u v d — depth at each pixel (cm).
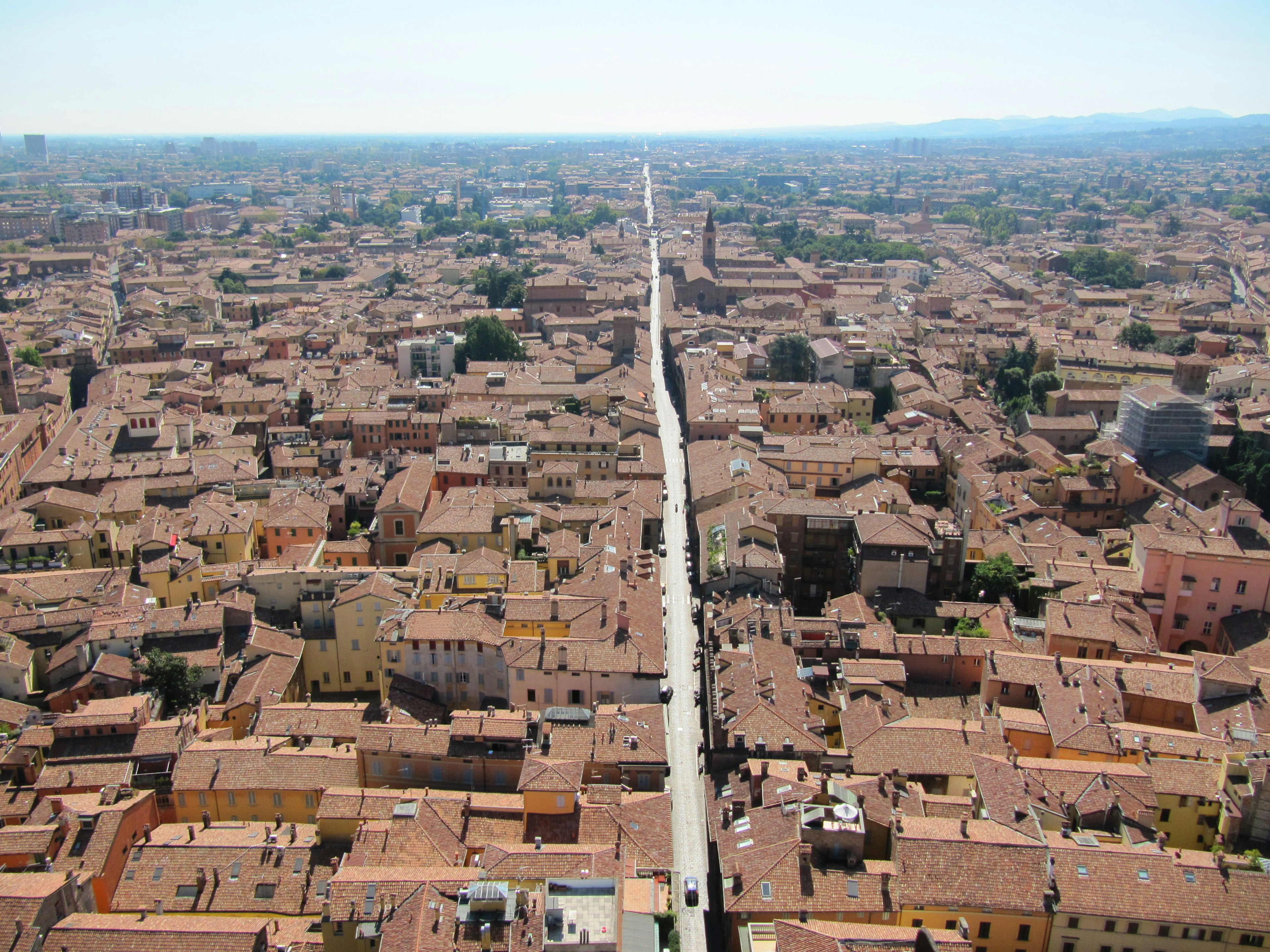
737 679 17288
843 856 12825
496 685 18388
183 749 15600
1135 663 18175
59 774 15200
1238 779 14225
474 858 13212
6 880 12238
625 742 15475
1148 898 12025
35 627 19175
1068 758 15388
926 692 18175
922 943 10469
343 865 12600
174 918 12225
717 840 13775
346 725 16925
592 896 11550
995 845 12488
